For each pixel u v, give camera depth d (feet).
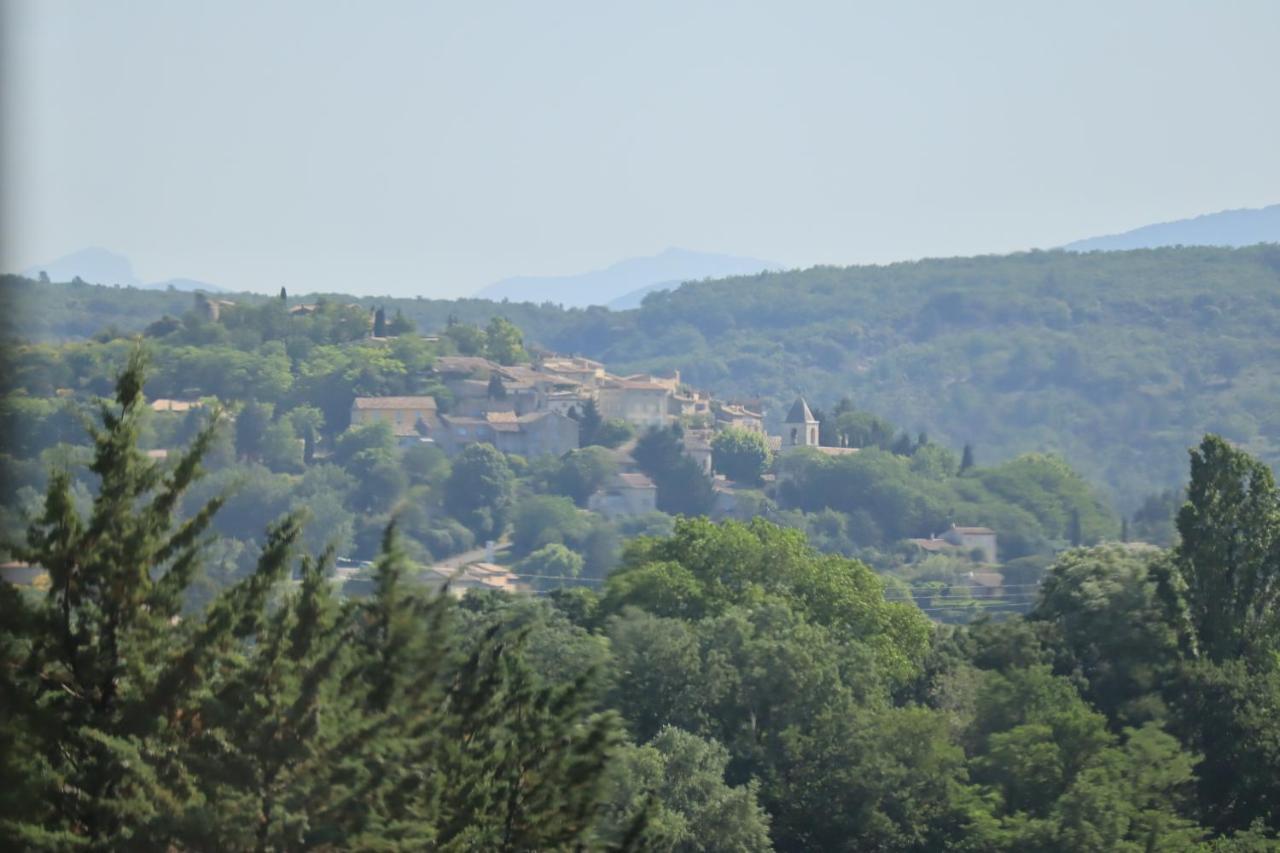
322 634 296.92
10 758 265.95
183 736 281.74
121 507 282.97
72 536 278.05
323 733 289.12
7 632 273.95
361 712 296.10
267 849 280.72
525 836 307.17
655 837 330.54
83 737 272.51
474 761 308.40
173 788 274.98
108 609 280.31
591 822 314.55
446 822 298.56
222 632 285.64
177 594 286.05
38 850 259.60
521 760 311.88
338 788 288.30
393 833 289.74
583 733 320.09
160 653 283.18
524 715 316.60
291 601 299.79
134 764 270.67
